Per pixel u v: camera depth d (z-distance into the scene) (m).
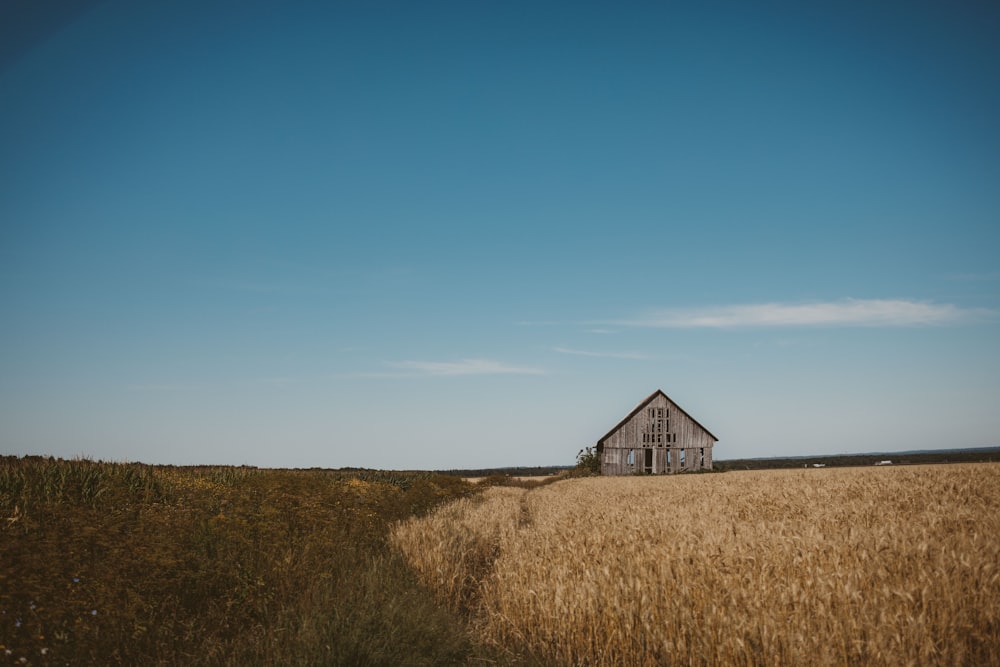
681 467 60.59
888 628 6.06
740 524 11.95
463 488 33.25
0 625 6.21
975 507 14.58
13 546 7.34
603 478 48.56
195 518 10.90
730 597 7.05
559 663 7.20
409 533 12.56
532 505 25.17
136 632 6.91
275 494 13.51
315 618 7.70
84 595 7.07
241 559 9.58
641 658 6.95
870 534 9.62
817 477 30.02
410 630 7.46
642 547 9.79
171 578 8.48
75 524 8.84
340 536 12.40
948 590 6.75
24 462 16.55
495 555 13.30
